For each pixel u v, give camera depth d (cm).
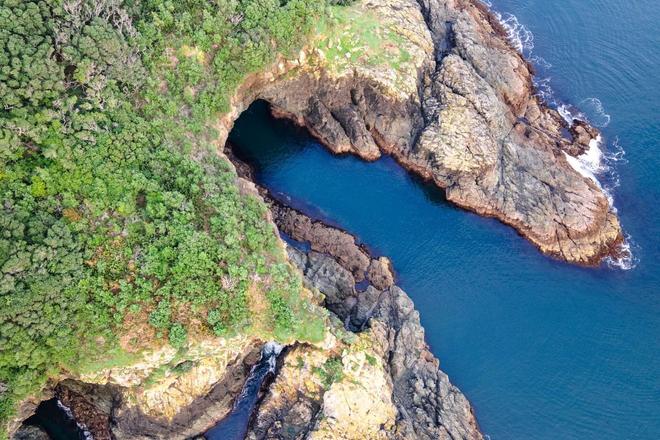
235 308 5409
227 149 7694
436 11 8612
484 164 7494
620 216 7769
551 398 6438
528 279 7219
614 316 7019
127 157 5538
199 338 5300
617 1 9994
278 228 7200
